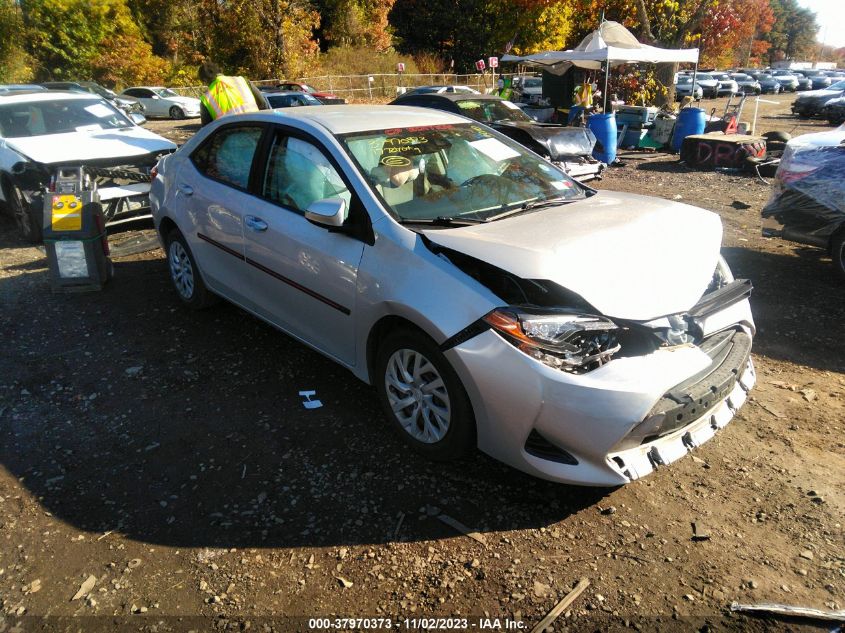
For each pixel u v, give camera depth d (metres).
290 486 3.11
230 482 3.15
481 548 2.71
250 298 4.32
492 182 3.82
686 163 13.12
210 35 35.25
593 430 2.63
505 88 18.67
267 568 2.62
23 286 5.84
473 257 2.89
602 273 2.78
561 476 2.75
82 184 5.82
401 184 3.53
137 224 7.98
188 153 4.91
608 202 3.67
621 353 2.80
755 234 7.54
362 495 3.04
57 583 2.56
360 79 33.59
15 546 2.75
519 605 2.44
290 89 24.53
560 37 38.38
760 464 3.24
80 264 5.60
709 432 2.97
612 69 20.11
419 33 43.25
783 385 4.02
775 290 5.67
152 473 3.22
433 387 3.08
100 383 4.10
